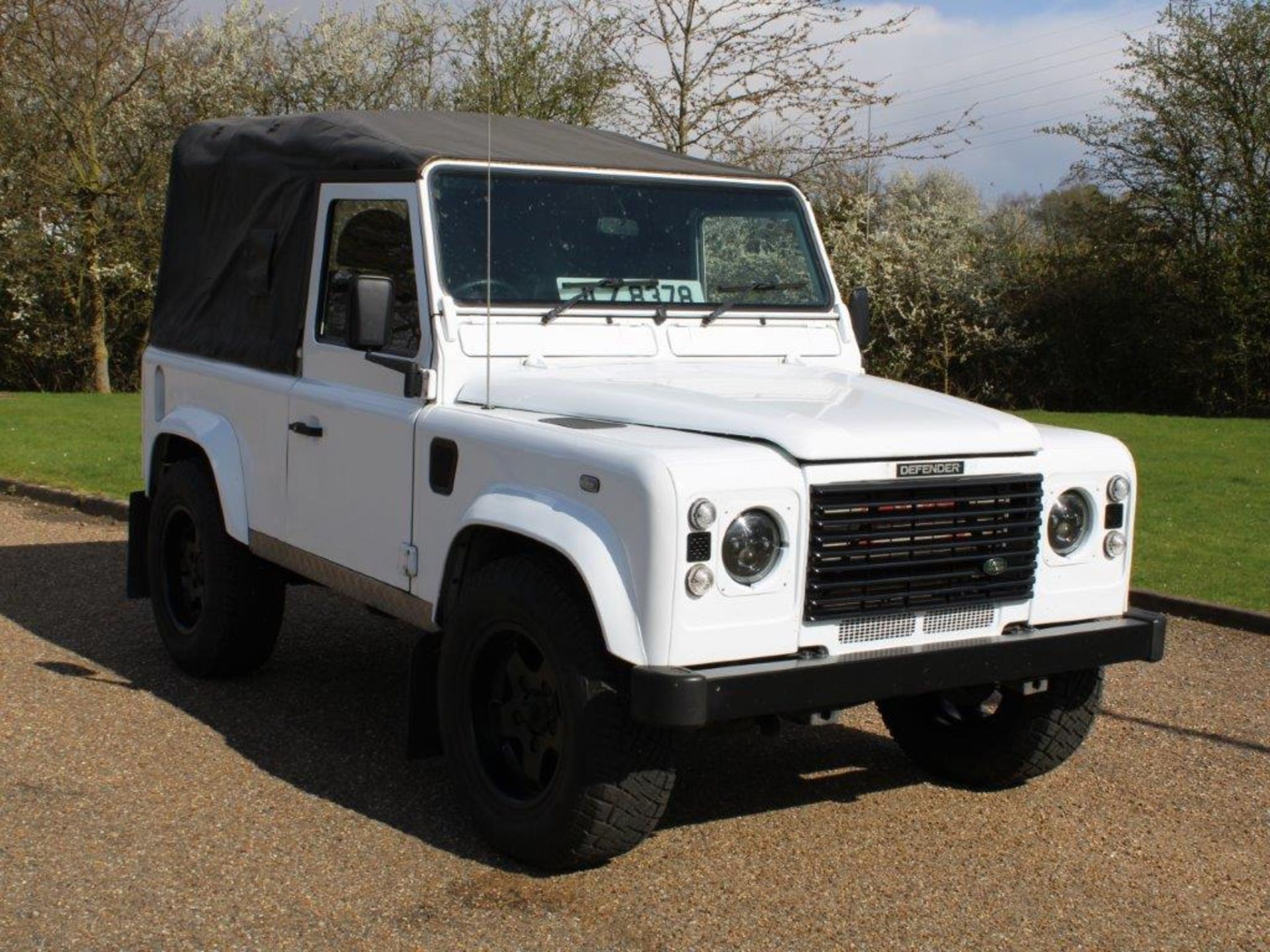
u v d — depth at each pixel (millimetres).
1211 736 5891
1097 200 25938
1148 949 3926
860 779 5312
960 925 4031
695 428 4227
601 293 5168
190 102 23250
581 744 4031
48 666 6449
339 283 5406
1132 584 8391
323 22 23844
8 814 4625
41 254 22891
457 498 4582
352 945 3773
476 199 5031
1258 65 24000
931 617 4289
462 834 4602
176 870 4234
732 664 3926
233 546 6070
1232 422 19094
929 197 25922
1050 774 5391
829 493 4016
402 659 6805
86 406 18578
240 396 6000
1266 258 23672
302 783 5043
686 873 4336
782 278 5664
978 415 4480
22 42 21531
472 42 17906
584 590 4113
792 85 14562
